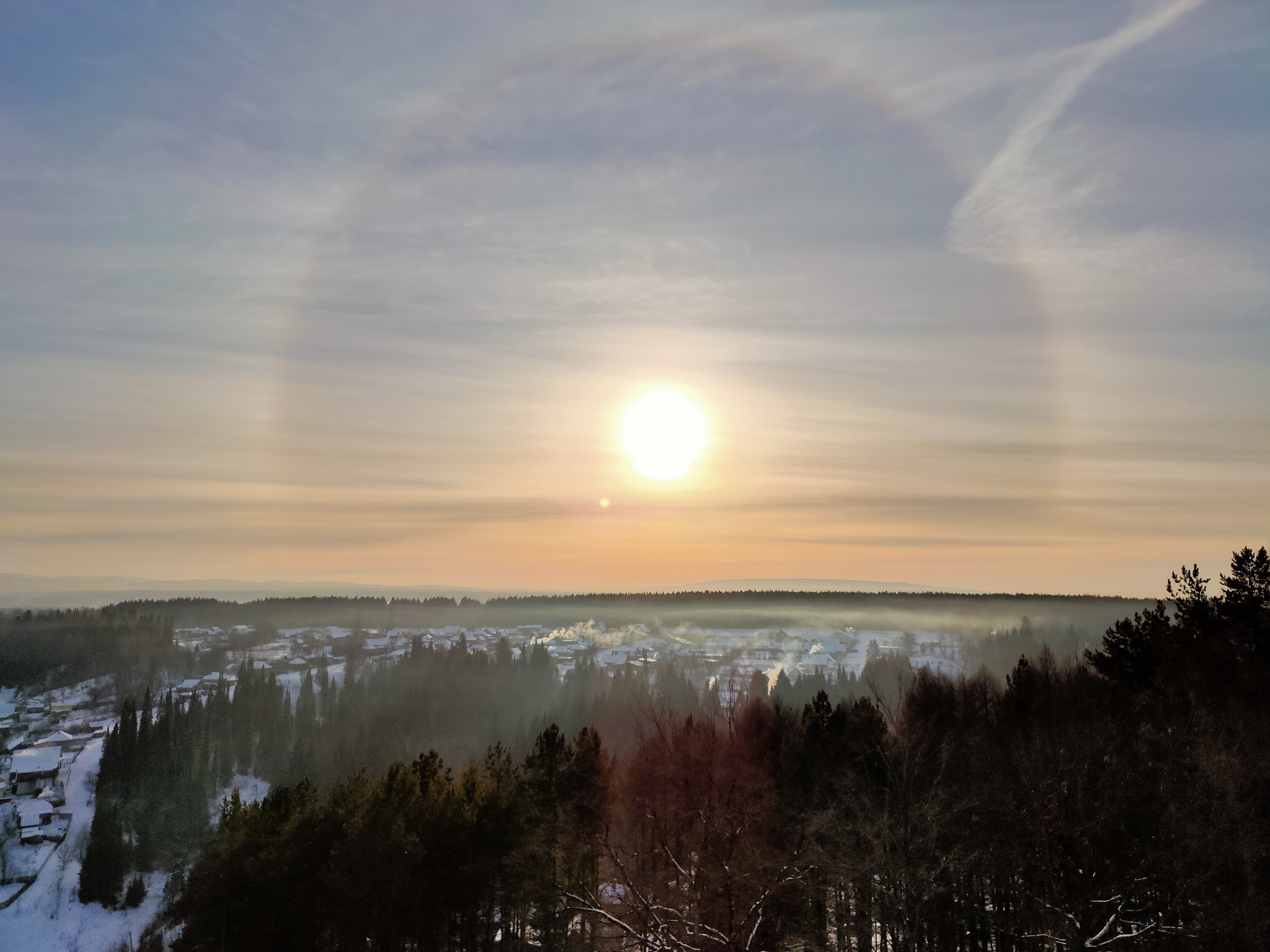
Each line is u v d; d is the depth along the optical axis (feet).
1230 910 76.07
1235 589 106.11
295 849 120.67
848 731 117.19
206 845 169.99
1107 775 85.51
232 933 118.52
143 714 363.15
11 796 346.13
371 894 108.78
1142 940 80.59
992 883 95.04
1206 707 90.74
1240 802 79.56
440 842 114.42
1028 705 117.39
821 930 91.15
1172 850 79.97
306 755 367.66
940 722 124.16
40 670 540.11
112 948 254.68
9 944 252.83
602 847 113.19
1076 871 84.89
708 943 88.43
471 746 405.59
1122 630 119.44
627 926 90.63
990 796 93.40
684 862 101.30
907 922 80.84
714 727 123.54
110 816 288.71
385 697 460.55
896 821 85.87
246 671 452.76
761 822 99.96
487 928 117.19
